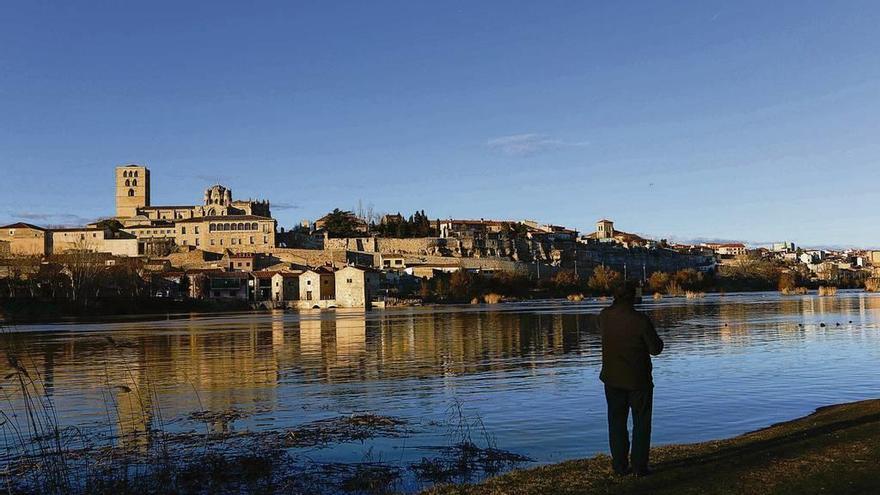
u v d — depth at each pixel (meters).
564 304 184.88
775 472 15.31
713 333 70.06
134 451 23.03
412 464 21.25
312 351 56.50
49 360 51.09
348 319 116.12
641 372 15.52
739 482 14.66
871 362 44.94
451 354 53.06
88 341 70.12
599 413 28.88
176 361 49.66
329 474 20.23
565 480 15.68
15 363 21.62
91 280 156.00
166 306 174.25
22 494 18.61
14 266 177.25
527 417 28.17
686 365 44.00
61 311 144.25
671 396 32.50
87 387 37.34
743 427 25.66
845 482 14.34
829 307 131.25
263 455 22.41
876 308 124.44
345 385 37.31
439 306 191.00
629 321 15.61
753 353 50.72
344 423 27.16
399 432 25.64
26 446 23.83
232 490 18.88
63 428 26.61
